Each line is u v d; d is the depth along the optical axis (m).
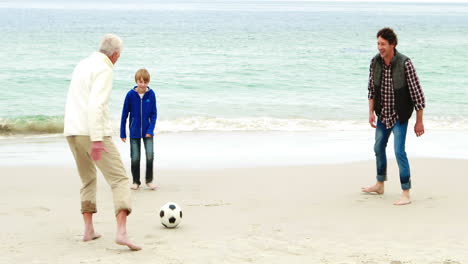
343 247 5.36
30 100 19.86
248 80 26.00
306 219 6.45
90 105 4.88
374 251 5.23
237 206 7.12
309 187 8.28
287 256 5.06
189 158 10.84
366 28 88.56
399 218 6.46
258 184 8.53
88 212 5.52
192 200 7.48
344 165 10.09
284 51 42.59
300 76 27.83
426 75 28.81
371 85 7.30
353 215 6.61
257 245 5.41
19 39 49.66
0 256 5.03
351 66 32.47
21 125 14.52
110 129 5.20
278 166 10.00
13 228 6.01
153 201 7.43
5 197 7.55
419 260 4.95
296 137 13.66
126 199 5.15
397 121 7.10
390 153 11.36
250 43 50.66
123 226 5.19
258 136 13.75
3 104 18.98
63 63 31.23
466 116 17.61
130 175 9.34
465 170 9.41
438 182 8.48
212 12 191.25
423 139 13.33
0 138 13.38
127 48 42.41
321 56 38.72
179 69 29.78
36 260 4.91
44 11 170.62
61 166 9.92
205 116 16.98
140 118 8.15
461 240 5.59
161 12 178.62
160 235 5.77
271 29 80.50
